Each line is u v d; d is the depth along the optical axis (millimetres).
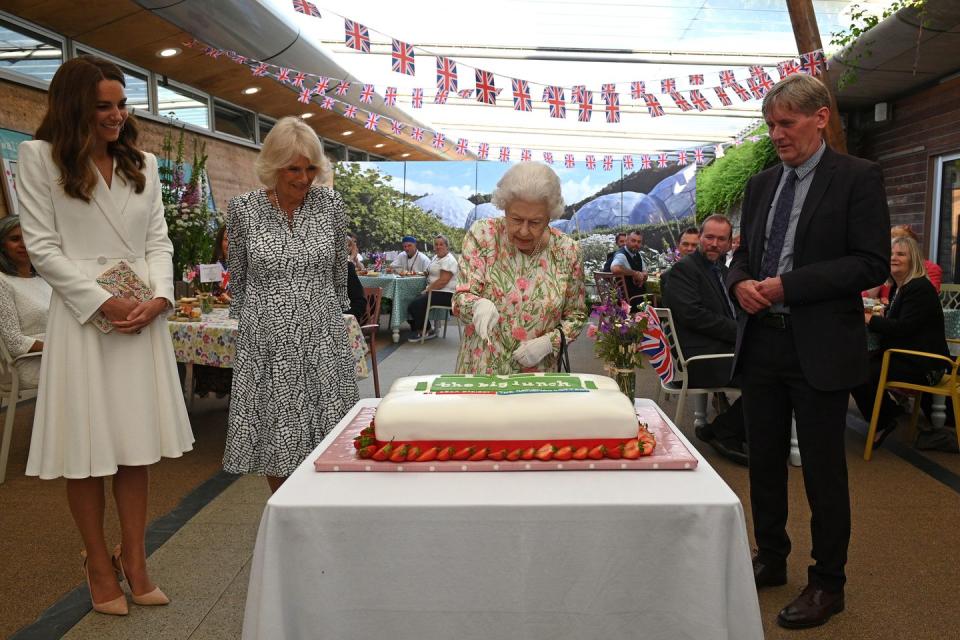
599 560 1248
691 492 1278
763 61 8492
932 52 7152
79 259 2100
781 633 2205
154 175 2271
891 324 4125
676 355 4070
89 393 2094
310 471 1411
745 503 3406
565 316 2125
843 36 7289
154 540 2877
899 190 9312
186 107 9016
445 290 9102
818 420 2158
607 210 13453
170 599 2373
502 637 1272
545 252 2082
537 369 2102
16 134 6113
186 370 5922
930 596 2455
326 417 2342
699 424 4488
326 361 2352
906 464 3998
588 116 5680
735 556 1245
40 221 2037
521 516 1237
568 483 1329
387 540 1247
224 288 5230
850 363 2096
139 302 2111
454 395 1508
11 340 3590
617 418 1426
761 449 2385
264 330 2305
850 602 2416
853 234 2062
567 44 8164
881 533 3018
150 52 7371
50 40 6484
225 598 2379
